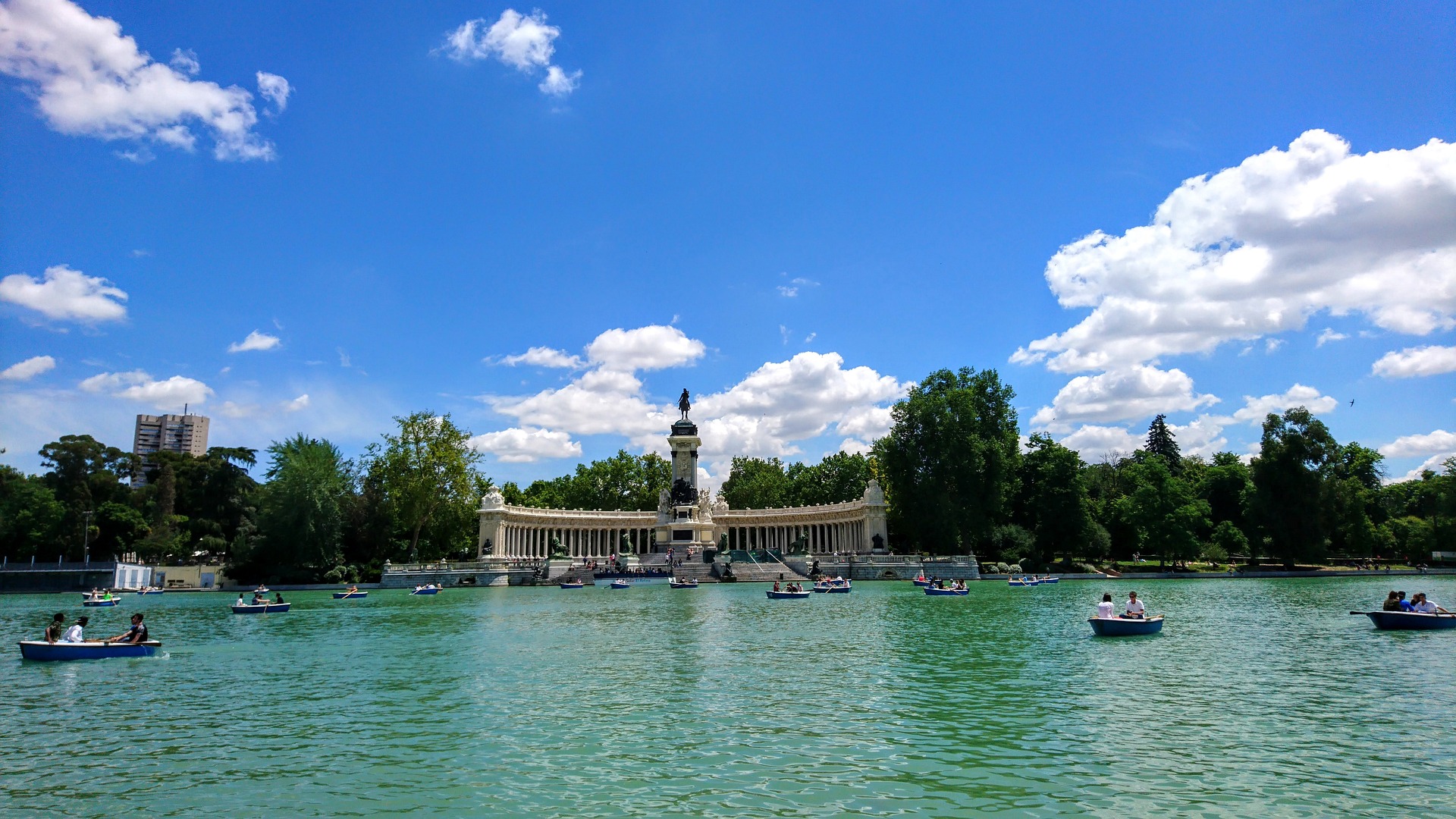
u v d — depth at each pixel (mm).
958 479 100812
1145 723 20969
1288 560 98688
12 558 104875
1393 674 27188
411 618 53125
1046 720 21328
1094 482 135625
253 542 95250
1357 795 15398
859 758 18094
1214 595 65125
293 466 94562
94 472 119188
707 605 61000
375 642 39844
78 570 94375
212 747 19578
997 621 45781
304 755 18844
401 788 16391
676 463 121688
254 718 22625
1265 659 30766
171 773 17547
